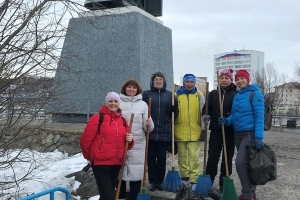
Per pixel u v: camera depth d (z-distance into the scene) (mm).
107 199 3596
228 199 3904
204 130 4512
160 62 10227
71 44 6914
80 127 8172
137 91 4277
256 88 3996
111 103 3730
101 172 3652
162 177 4637
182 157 4711
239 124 3994
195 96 4660
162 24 10508
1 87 3336
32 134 3920
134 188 4223
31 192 4840
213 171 4484
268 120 4039
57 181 5371
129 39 9172
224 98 4395
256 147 3859
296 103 38406
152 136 4535
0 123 3539
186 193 3883
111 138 3639
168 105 4574
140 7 10672
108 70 9281
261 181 3785
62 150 7492
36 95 3660
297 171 5754
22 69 3406
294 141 9703
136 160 4109
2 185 4152
